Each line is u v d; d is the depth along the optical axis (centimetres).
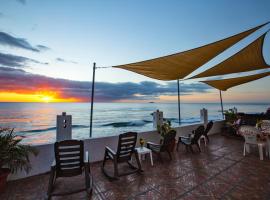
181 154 484
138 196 257
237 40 345
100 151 424
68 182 309
